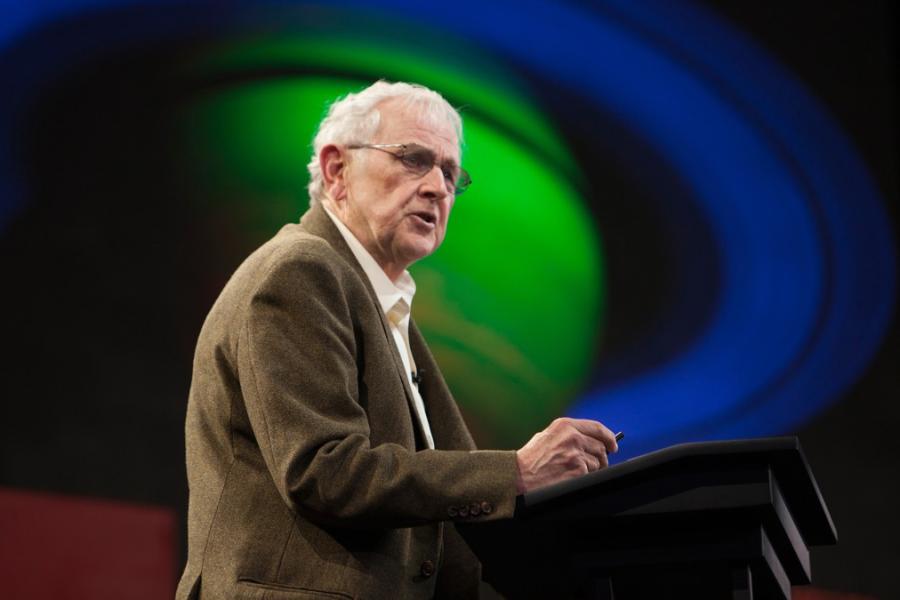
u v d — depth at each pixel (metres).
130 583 14.14
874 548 18.42
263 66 16.38
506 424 17.33
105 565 14.04
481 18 18.28
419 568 7.16
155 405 14.86
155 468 14.68
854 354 19.02
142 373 14.88
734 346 18.67
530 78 18.50
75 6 15.36
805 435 18.62
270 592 6.52
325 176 8.70
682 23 19.56
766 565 5.70
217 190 15.77
